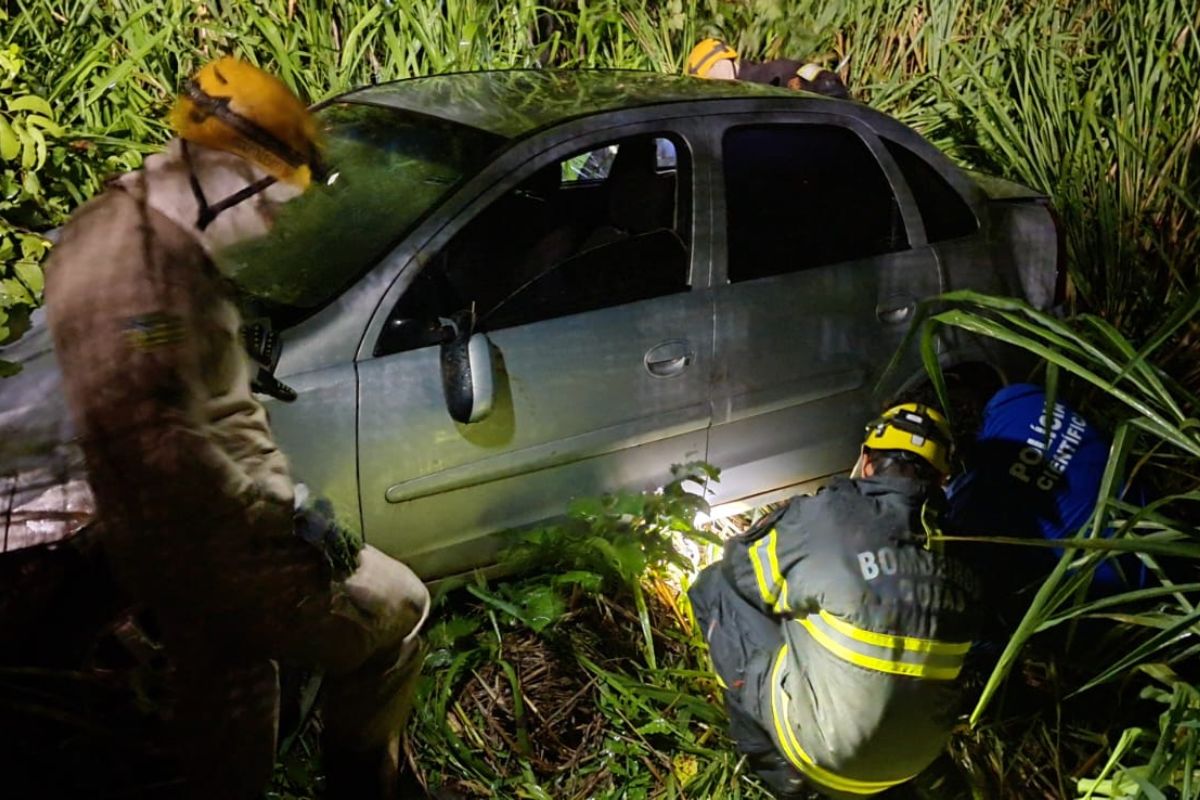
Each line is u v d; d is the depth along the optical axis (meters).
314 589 1.68
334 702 2.04
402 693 2.09
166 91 4.32
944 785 2.68
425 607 2.01
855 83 5.64
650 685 2.78
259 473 1.56
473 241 2.80
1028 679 2.96
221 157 1.47
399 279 2.68
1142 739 2.40
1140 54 5.10
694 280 3.04
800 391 3.25
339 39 4.81
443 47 4.77
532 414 2.83
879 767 2.27
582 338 2.87
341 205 2.89
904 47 5.62
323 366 2.58
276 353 2.10
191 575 1.52
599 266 2.94
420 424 2.69
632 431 2.99
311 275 2.71
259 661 1.68
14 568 1.60
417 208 2.85
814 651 2.23
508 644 2.92
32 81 3.79
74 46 4.25
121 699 1.72
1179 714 2.05
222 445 1.50
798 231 3.24
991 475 2.74
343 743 2.14
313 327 2.59
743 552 2.45
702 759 2.67
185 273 1.44
